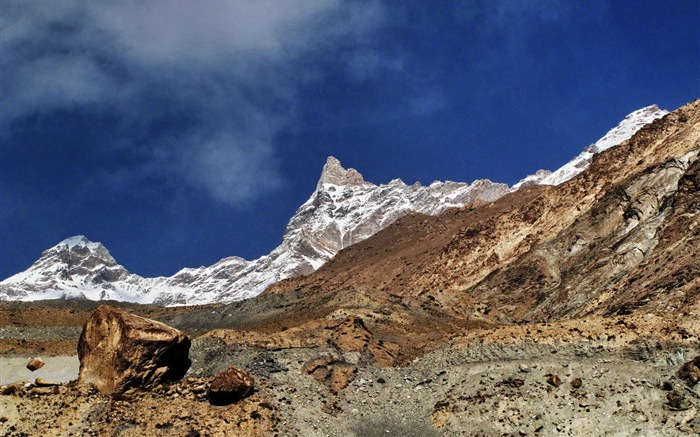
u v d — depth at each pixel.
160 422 49.22
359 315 76.06
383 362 60.19
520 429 48.28
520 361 54.66
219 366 57.12
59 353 66.38
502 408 50.06
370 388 55.94
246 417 50.12
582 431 47.38
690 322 54.06
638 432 46.44
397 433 50.44
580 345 54.47
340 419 51.97
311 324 66.19
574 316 82.25
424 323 78.19
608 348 53.56
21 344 68.81
